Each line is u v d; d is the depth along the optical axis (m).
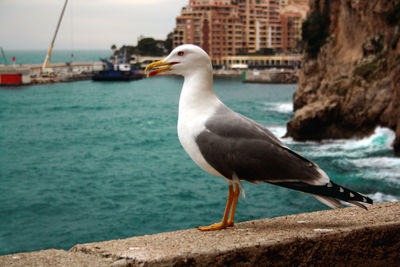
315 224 3.72
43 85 119.19
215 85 116.88
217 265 2.99
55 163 31.39
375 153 28.50
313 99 50.22
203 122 3.77
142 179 25.61
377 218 3.81
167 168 28.48
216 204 20.16
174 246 3.16
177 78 163.12
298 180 3.49
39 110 69.25
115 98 88.56
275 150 3.55
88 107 73.06
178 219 18.45
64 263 2.78
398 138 27.34
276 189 20.78
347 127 33.59
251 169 3.57
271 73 121.69
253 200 19.50
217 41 163.75
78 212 19.64
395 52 32.28
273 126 45.47
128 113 64.75
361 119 33.03
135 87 119.81
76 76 138.00
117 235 16.84
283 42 179.25
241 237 3.38
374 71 34.03
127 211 19.56
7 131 48.62
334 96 34.94
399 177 22.91
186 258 2.91
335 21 46.47
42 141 42.12
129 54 192.38
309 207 18.48
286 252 3.16
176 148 36.78
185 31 162.00
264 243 3.11
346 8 42.50
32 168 29.72
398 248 3.45
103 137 43.84
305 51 52.72
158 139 41.84
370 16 38.19
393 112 29.94
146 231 17.30
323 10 50.38
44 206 20.55
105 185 24.56
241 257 3.05
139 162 30.92
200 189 22.86
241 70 162.50
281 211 18.12
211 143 3.69
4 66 125.00
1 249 15.53
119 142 40.72
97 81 137.00
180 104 3.96
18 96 90.44
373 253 3.40
